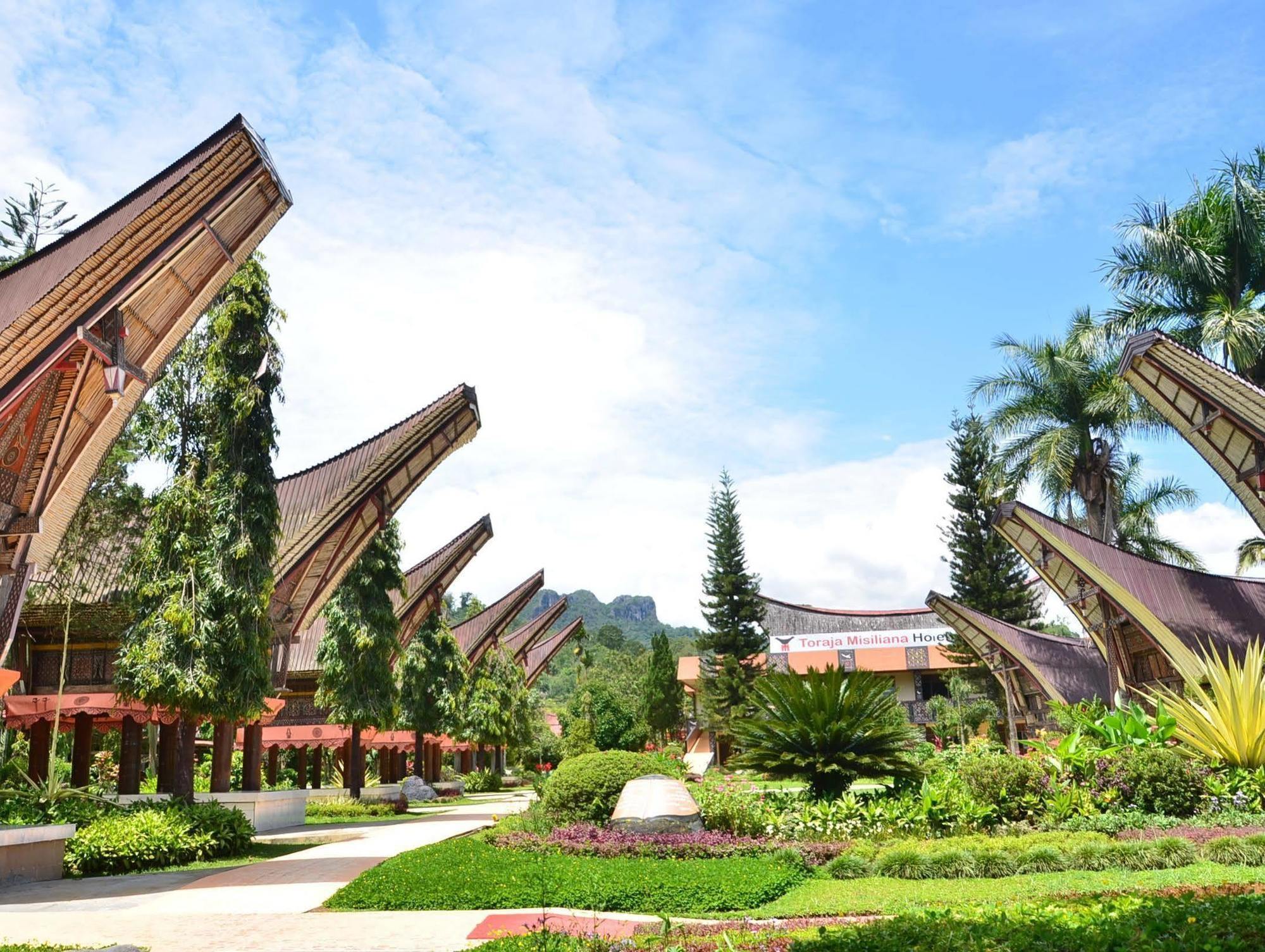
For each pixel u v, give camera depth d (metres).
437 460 25.09
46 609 19.25
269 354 19.31
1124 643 26.56
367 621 26.89
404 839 17.42
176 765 17.83
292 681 31.89
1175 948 5.00
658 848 12.00
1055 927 5.82
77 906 10.18
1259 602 24.19
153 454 18.62
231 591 17.52
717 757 49.66
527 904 9.52
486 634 40.91
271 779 36.81
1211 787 13.77
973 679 39.91
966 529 40.84
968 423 41.19
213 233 14.70
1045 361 31.36
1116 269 28.38
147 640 16.94
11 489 13.96
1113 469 31.80
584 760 14.98
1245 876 9.30
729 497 47.75
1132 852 10.60
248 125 13.66
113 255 12.41
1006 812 13.47
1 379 11.85
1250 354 24.92
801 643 51.00
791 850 11.61
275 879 11.96
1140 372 21.25
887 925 6.30
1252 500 21.38
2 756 18.77
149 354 15.18
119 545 19.91
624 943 7.05
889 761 14.84
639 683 54.72
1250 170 27.38
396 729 33.72
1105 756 14.21
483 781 43.00
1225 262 27.31
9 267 12.58
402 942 7.85
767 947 6.36
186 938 8.22
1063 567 27.42
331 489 23.14
